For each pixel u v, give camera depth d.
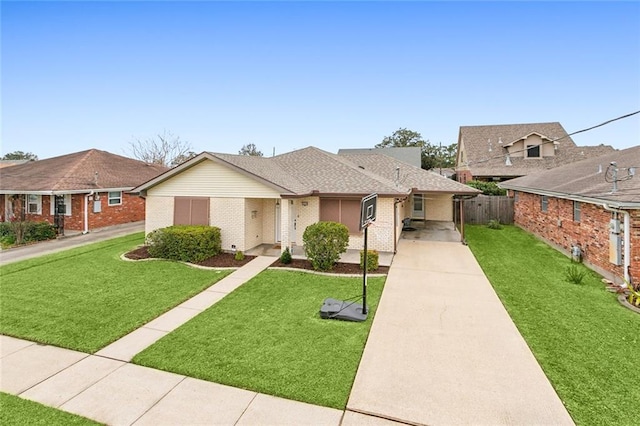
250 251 12.71
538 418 3.82
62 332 6.06
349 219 13.12
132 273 9.84
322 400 4.14
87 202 17.12
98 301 7.60
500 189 23.36
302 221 13.63
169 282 9.02
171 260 11.28
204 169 12.79
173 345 5.56
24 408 4.00
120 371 4.82
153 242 11.67
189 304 7.47
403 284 8.88
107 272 9.93
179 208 13.18
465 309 7.14
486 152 28.84
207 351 5.36
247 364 4.96
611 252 8.92
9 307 7.24
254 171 12.42
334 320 6.58
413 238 15.84
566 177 14.62
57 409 3.99
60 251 12.76
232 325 6.34
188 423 3.75
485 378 4.62
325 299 7.59
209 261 11.24
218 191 12.68
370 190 12.60
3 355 5.29
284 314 6.88
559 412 3.92
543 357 5.15
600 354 5.22
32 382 4.56
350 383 4.50
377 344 5.61
